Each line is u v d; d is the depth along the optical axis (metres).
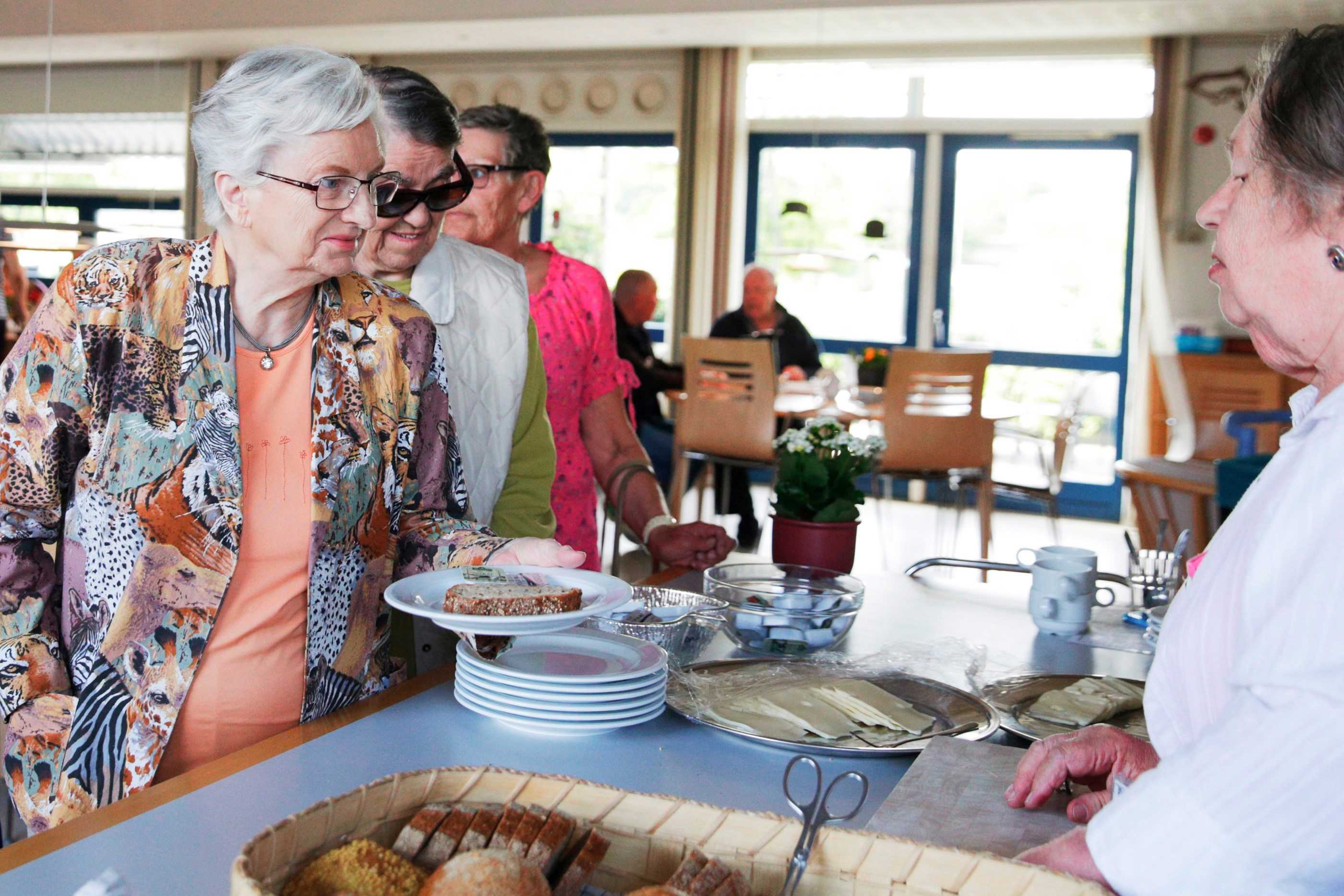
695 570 2.04
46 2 7.93
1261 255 0.82
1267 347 0.87
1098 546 6.52
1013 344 7.68
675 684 1.36
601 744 1.19
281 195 1.21
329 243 1.25
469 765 1.11
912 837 0.97
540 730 1.20
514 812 0.78
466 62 8.28
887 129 7.76
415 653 1.63
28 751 1.29
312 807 0.74
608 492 2.26
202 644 1.29
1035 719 1.32
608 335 2.29
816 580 1.69
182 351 1.27
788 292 8.05
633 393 5.79
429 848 0.77
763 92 7.95
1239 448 4.52
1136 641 1.74
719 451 5.45
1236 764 0.71
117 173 8.84
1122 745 1.03
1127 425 7.32
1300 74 0.78
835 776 1.14
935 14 6.76
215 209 1.26
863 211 7.89
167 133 8.69
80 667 1.29
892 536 6.49
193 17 7.72
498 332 1.82
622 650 1.33
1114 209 7.43
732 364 5.38
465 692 1.25
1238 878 0.70
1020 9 6.57
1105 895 0.71
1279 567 0.74
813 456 1.97
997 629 1.77
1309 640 0.70
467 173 1.73
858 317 7.96
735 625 1.56
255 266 1.28
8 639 1.29
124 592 1.27
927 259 7.78
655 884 0.80
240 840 0.92
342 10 7.45
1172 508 4.08
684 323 7.99
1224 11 6.48
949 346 7.79
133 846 0.90
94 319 1.24
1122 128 7.33
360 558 1.40
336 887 0.70
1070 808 1.00
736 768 1.14
